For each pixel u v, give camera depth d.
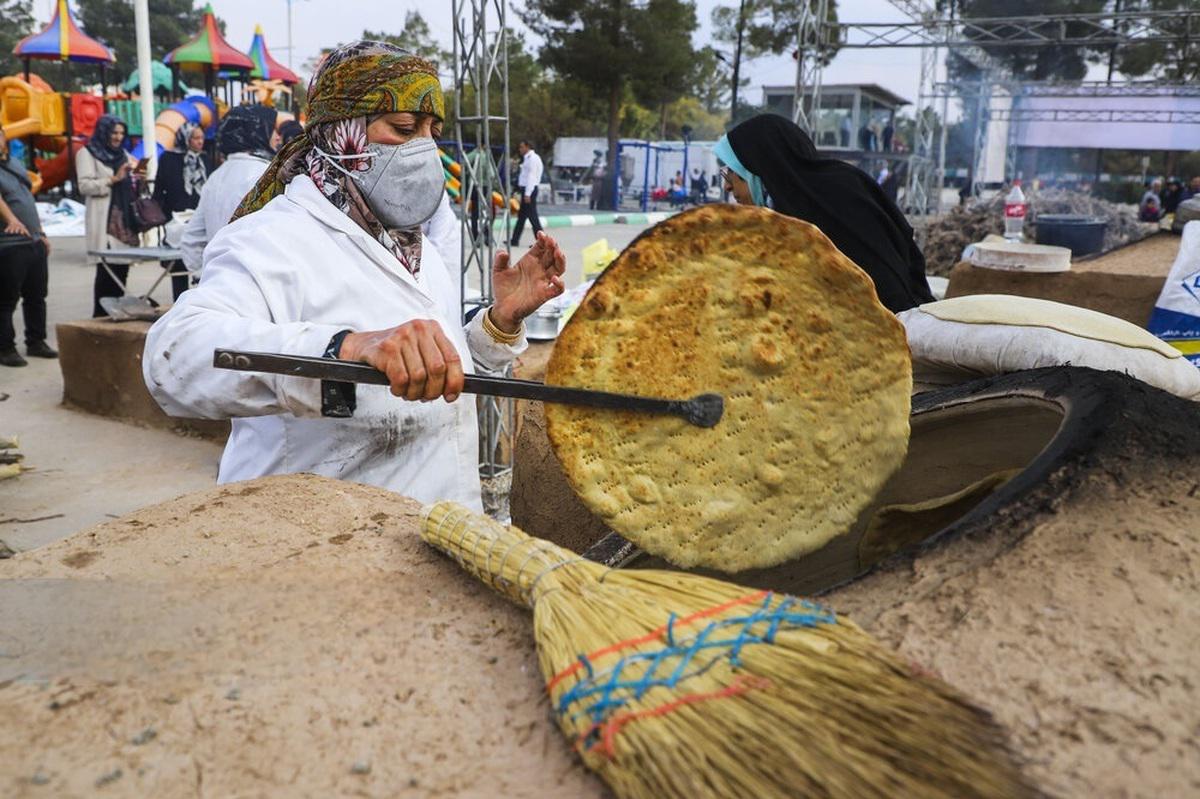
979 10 17.92
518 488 3.60
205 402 1.81
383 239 2.15
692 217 1.42
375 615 1.29
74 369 6.61
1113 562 1.24
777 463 1.51
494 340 2.34
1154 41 13.81
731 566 1.53
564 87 39.81
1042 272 6.36
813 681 1.01
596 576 1.24
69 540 1.52
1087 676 1.04
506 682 1.15
